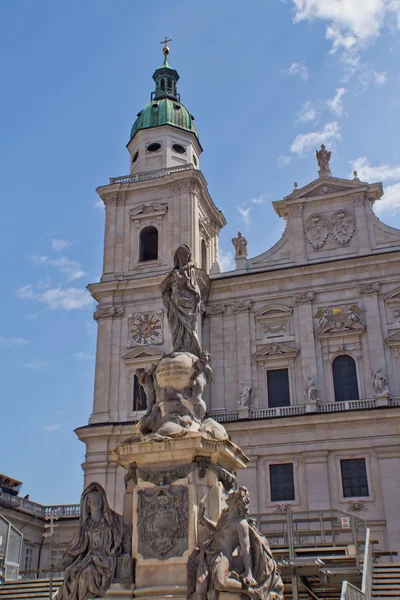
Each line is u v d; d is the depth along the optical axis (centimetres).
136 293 4694
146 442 1441
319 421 3984
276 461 3997
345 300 4400
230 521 1310
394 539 3622
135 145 5534
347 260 4459
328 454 3922
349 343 4269
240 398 4303
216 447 1439
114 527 1408
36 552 4406
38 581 2431
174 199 4912
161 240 4838
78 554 1397
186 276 1773
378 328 4231
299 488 3897
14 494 4853
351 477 3850
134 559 1374
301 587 2161
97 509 1420
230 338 4572
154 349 4447
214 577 1250
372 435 3884
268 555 1330
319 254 4625
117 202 5062
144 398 4375
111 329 4628
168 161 5288
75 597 1338
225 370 4488
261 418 4081
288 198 4797
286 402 4284
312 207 4759
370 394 4100
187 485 1403
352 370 4216
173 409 1552
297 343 4388
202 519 1342
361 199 4653
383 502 3716
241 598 1240
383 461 3812
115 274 4816
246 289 4666
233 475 1505
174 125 5466
